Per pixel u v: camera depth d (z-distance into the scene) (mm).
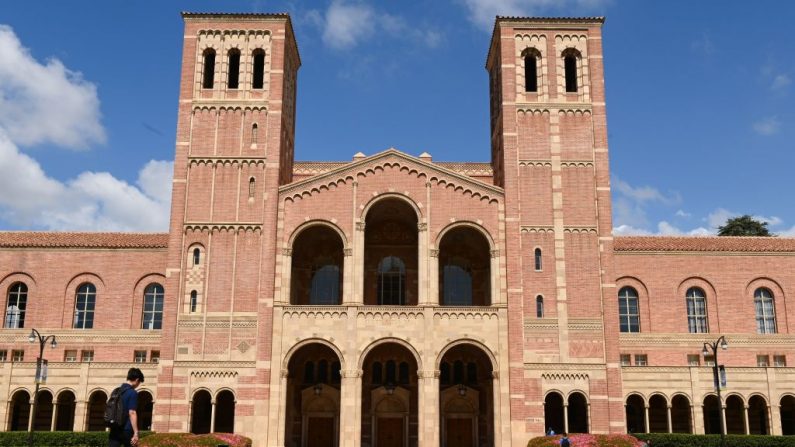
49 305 66500
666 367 59438
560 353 57000
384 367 64250
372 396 63469
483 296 66000
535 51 63719
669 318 66938
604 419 55969
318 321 57500
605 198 60250
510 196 59844
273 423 55469
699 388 59281
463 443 63406
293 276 65750
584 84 62719
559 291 58188
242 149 60750
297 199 60062
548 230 59406
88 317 66750
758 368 60062
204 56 63469
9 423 58156
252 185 60094
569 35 63781
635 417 65375
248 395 56031
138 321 66375
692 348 66250
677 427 65062
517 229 59188
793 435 59531
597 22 63875
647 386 59125
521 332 57156
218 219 59312
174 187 59844
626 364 64438
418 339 57125
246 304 57656
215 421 61906
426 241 59125
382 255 66688
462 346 60562
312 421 63438
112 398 17562
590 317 57812
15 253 67438
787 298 67750
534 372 56656
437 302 58188
